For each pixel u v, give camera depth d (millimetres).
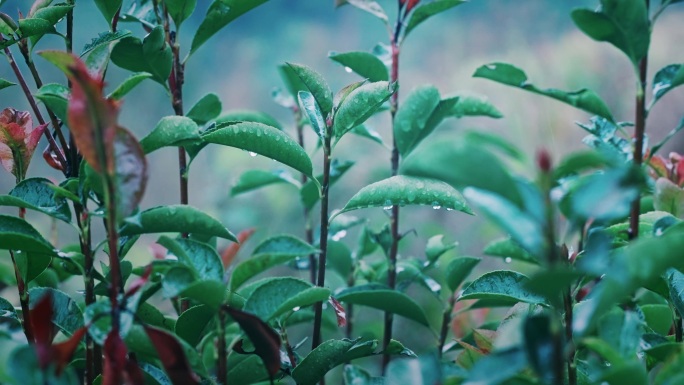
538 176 1111
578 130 2807
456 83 3666
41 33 1277
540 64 3357
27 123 1279
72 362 1275
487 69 1307
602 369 1181
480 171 1109
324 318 1455
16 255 1262
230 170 2619
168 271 1174
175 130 1218
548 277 1093
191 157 1329
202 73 4914
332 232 1474
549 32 3951
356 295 1354
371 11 1427
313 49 4832
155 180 3562
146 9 1366
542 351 1114
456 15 4422
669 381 1143
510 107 2936
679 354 1151
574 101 1288
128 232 1214
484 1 4320
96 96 1119
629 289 1120
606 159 1120
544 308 1258
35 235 1213
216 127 1267
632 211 1253
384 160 2602
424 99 1386
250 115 1456
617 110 2996
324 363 1253
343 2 1431
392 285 1438
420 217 2297
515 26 4031
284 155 1277
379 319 1814
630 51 1239
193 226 1221
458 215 2312
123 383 1190
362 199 1281
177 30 1334
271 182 1519
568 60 3238
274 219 2342
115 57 1306
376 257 1866
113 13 1299
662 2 1231
